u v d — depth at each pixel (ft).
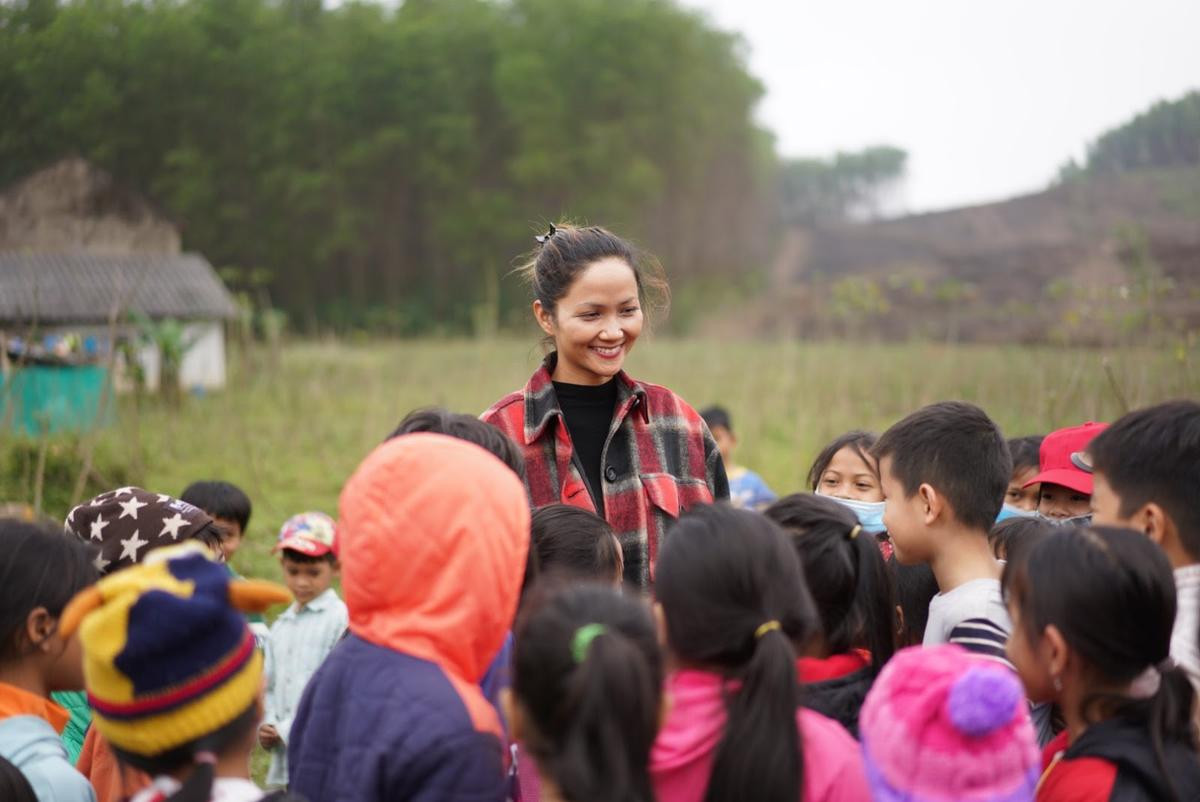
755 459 30.86
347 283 132.05
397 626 5.16
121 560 7.20
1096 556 5.19
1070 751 5.26
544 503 7.86
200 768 4.45
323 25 139.54
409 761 4.91
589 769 4.17
